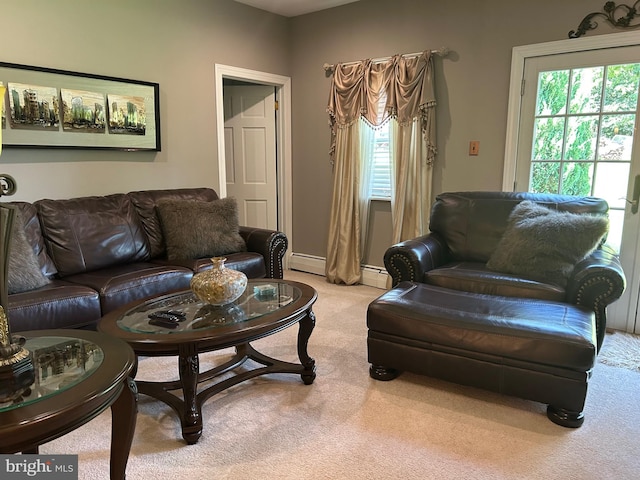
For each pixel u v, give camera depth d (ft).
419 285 8.92
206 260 10.71
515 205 10.48
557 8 10.59
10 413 3.49
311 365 8.04
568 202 9.98
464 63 12.10
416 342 7.55
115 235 10.35
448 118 12.57
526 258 9.13
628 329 10.57
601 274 7.75
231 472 5.74
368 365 8.77
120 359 4.45
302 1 13.82
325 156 15.30
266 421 6.89
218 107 13.70
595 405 7.27
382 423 6.81
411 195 13.23
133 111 11.64
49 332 5.19
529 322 6.91
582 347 6.31
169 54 12.34
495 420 6.87
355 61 14.14
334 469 5.78
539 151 11.40
